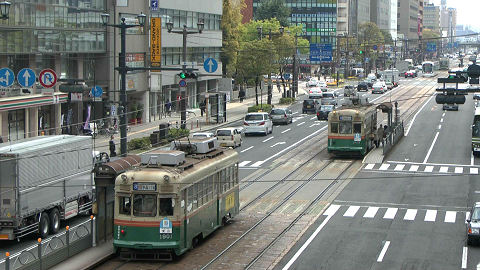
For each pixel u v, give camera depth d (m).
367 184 43.25
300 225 32.62
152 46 73.56
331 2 193.12
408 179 45.06
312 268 25.52
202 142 29.98
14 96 53.91
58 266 24.70
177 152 27.22
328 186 42.59
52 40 59.31
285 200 38.47
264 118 68.56
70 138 32.69
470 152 57.09
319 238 30.12
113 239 27.64
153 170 25.97
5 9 36.78
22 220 28.20
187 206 26.39
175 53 84.38
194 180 27.06
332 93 97.44
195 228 27.38
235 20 108.25
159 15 79.31
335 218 34.12
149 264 25.78
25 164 28.20
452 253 27.75
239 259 26.59
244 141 64.19
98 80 67.69
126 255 26.91
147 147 56.50
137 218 25.69
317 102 95.38
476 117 54.41
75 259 25.75
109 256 26.39
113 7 68.00
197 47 90.62
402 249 28.34
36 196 28.94
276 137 67.12
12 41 54.50
